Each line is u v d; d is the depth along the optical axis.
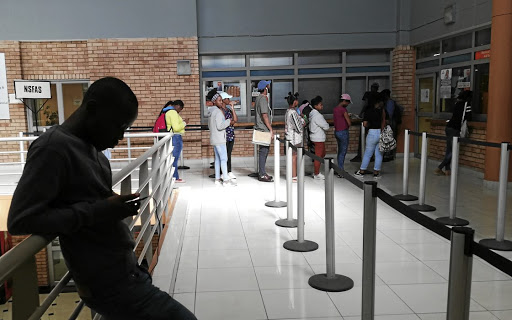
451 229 1.66
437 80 9.80
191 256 4.34
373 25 10.77
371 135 8.34
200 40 10.54
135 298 1.54
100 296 1.49
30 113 10.11
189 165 10.39
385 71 11.11
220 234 5.04
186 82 10.30
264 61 10.94
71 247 1.43
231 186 7.77
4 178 8.26
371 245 2.32
